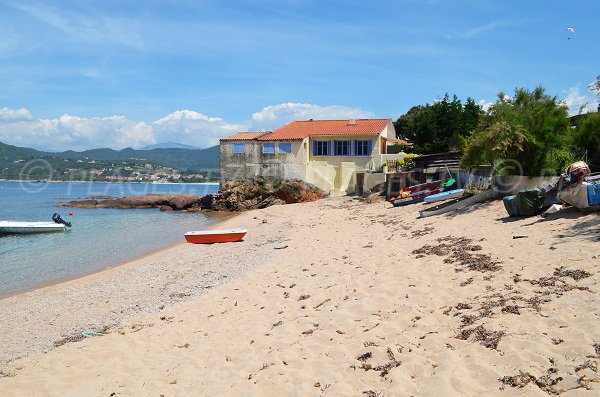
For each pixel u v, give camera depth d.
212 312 11.91
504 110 21.62
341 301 10.81
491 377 5.95
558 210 15.40
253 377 7.55
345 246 18.48
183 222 40.28
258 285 14.08
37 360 9.74
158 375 8.26
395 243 17.20
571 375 5.52
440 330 7.90
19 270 21.11
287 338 9.09
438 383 6.00
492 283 9.90
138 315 12.75
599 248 10.59
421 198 27.78
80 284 17.61
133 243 28.75
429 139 46.47
